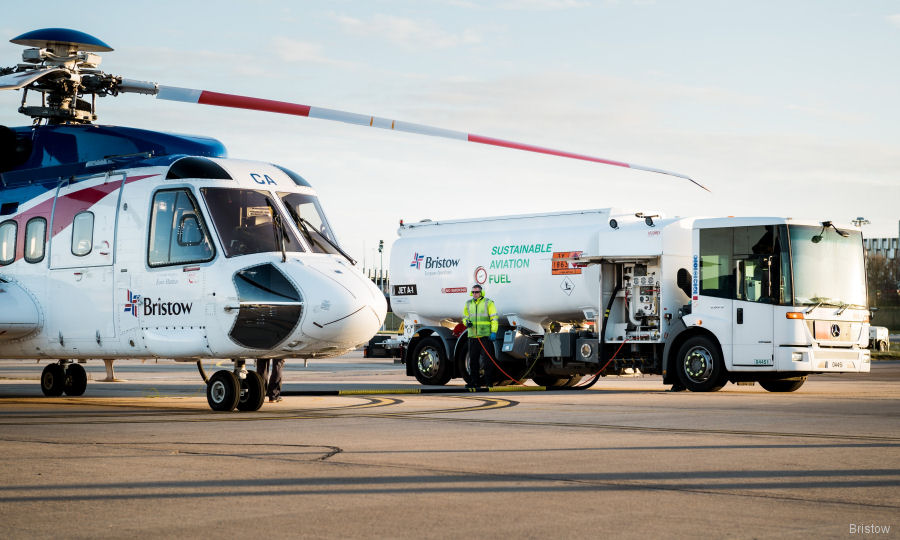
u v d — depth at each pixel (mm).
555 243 21656
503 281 22422
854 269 19391
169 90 10258
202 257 12891
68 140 14578
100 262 13812
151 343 13328
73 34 13805
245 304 12508
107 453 8750
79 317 14008
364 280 13391
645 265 20344
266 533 5594
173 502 6473
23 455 8602
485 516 6055
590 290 21000
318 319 12641
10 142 14922
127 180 13781
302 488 6996
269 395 15141
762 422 12031
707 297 19141
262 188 13414
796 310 18375
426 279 23750
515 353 22031
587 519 5969
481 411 13742
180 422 11734
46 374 17219
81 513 6121
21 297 14336
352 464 8148
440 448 9227
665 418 12625
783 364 18312
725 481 7340
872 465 8156
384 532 5625
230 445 9383
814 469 7930
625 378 26812
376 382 23328
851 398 16812
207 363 36281
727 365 18797
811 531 5656
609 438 10125
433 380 23000
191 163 13352
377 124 10156
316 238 13508
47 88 14391
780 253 18500
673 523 5863
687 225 20125
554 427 11352
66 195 14352
